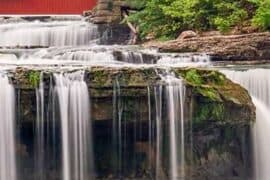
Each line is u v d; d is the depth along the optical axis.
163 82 18.80
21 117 18.33
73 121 18.48
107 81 18.56
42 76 18.34
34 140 18.48
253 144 19.69
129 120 18.75
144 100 18.73
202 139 19.19
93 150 18.77
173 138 18.94
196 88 18.89
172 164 19.03
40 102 18.36
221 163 19.45
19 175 18.48
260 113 20.06
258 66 22.33
